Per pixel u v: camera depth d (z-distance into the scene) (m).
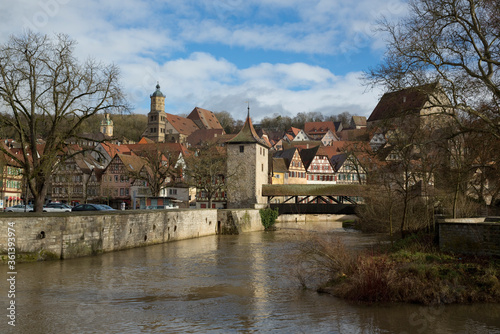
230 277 22.22
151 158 59.81
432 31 19.80
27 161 29.66
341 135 150.88
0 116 28.80
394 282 16.77
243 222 52.81
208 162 62.50
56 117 30.50
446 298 16.20
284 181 82.94
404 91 20.45
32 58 29.23
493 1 18.92
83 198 78.31
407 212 34.28
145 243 35.66
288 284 20.19
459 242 21.98
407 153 30.48
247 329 13.59
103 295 17.86
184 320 14.48
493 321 14.34
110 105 31.78
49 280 20.44
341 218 81.88
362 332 13.33
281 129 183.00
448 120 24.67
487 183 33.56
